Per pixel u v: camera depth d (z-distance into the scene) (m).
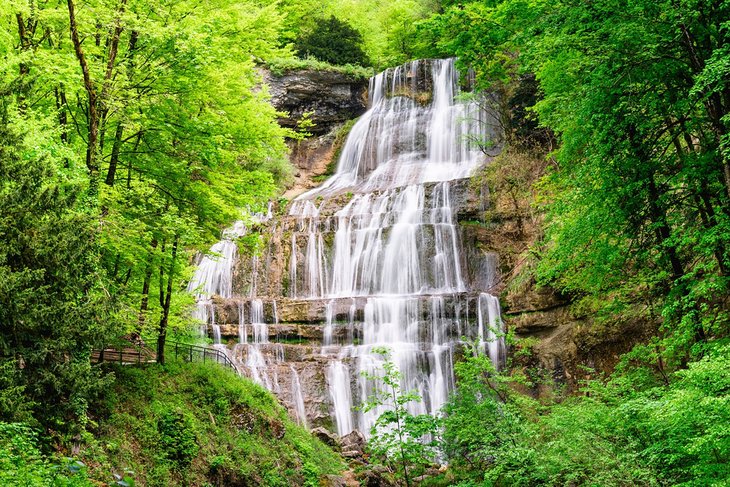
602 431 13.89
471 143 44.47
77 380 11.84
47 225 11.57
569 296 28.28
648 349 17.47
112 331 12.62
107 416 16.66
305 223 40.00
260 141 21.56
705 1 14.52
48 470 10.45
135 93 16.77
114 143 17.97
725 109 14.92
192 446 17.98
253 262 38.59
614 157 16.95
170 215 17.69
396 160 48.47
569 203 18.31
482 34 23.28
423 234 36.62
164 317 20.91
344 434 28.62
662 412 11.52
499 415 15.95
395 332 32.09
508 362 28.91
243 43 21.22
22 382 11.06
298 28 55.78
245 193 21.98
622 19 15.22
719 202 16.48
